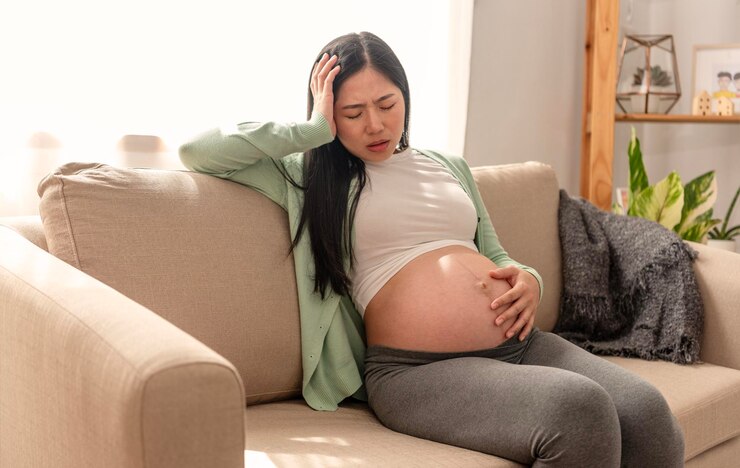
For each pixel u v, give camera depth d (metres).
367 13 2.52
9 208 1.90
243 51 2.26
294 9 2.35
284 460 1.30
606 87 3.06
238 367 1.65
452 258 1.75
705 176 2.87
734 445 1.99
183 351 1.02
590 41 3.28
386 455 1.36
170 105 2.14
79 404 1.11
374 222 1.77
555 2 3.31
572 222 2.37
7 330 1.34
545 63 3.30
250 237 1.71
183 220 1.64
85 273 1.48
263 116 2.32
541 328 2.26
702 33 3.66
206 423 1.02
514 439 1.37
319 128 1.71
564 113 3.42
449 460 1.36
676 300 2.14
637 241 2.27
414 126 2.67
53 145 1.96
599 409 1.33
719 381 1.95
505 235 2.24
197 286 1.61
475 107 3.06
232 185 1.75
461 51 2.74
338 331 1.77
